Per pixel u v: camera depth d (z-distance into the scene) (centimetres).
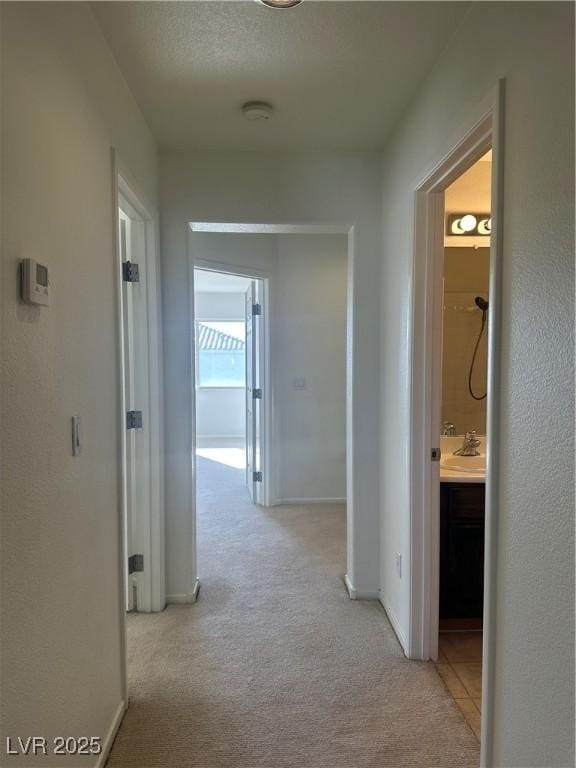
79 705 140
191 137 240
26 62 108
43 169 117
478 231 280
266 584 289
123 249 244
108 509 165
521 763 121
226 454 675
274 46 169
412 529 214
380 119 224
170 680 201
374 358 265
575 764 100
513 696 124
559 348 105
